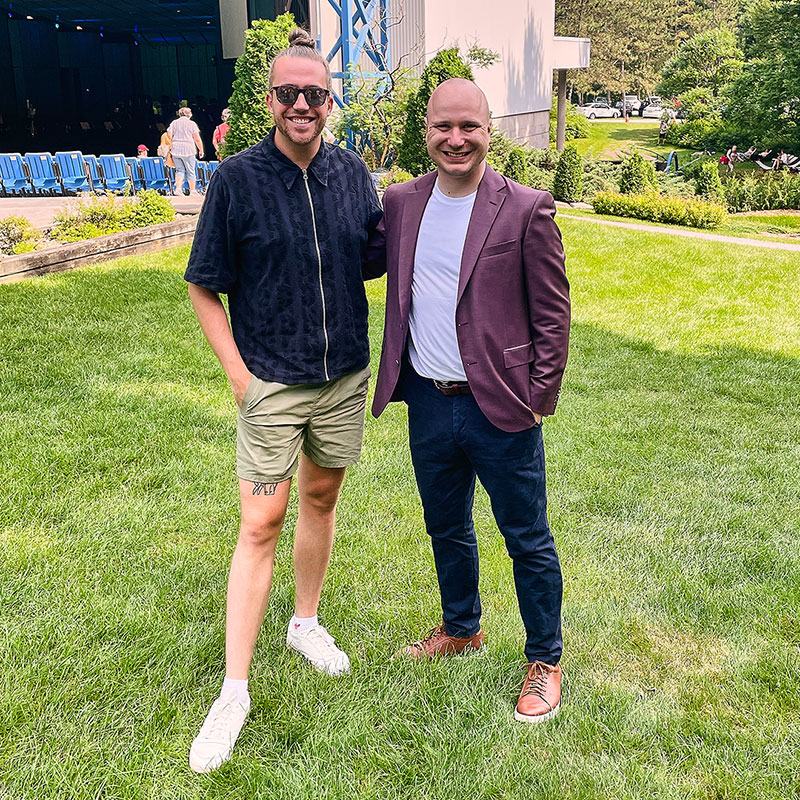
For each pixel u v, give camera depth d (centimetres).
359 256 266
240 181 246
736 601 328
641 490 434
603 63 5547
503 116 2169
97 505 392
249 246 249
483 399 249
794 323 845
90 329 664
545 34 2456
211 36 3491
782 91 2827
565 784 235
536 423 255
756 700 269
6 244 945
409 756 246
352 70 1517
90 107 3241
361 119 1507
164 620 304
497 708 264
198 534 371
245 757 243
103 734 250
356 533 375
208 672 281
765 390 630
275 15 1630
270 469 260
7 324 664
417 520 390
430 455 267
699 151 3616
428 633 305
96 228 980
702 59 4594
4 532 364
